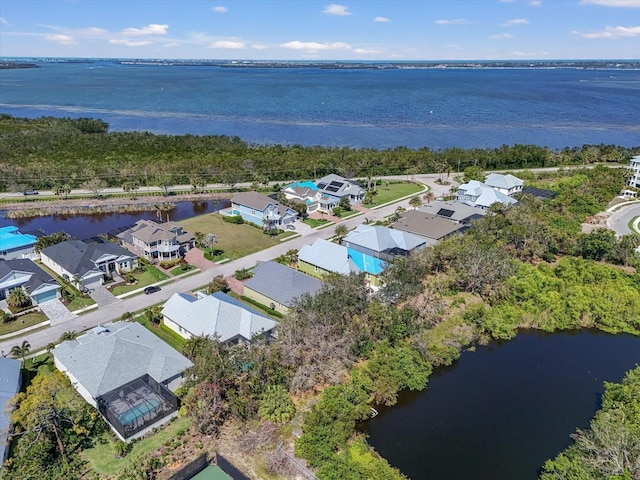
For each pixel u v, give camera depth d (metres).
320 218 90.62
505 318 54.38
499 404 42.47
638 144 173.00
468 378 46.03
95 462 34.44
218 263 69.56
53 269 66.56
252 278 59.34
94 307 56.44
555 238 70.25
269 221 83.00
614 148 141.88
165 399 38.88
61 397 40.09
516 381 45.69
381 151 141.50
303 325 45.28
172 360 42.59
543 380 45.91
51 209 92.75
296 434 37.41
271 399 38.75
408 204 100.31
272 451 35.62
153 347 44.03
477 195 94.06
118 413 37.19
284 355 42.44
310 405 40.34
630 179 108.75
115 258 64.62
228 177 109.56
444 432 39.00
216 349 40.28
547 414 41.31
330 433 36.12
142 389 40.09
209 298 50.34
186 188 110.00
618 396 40.44
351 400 39.94
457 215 82.69
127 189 102.81
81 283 59.47
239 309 49.75
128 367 41.12
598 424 35.75
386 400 41.84
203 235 75.81
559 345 51.88
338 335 45.66
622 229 82.06
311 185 101.06
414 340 47.53
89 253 64.12
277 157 130.00
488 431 39.19
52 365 44.97
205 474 34.06
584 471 31.97
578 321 55.62
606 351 50.84
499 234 70.88
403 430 39.12
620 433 33.25
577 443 35.84
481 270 58.31
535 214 79.94
